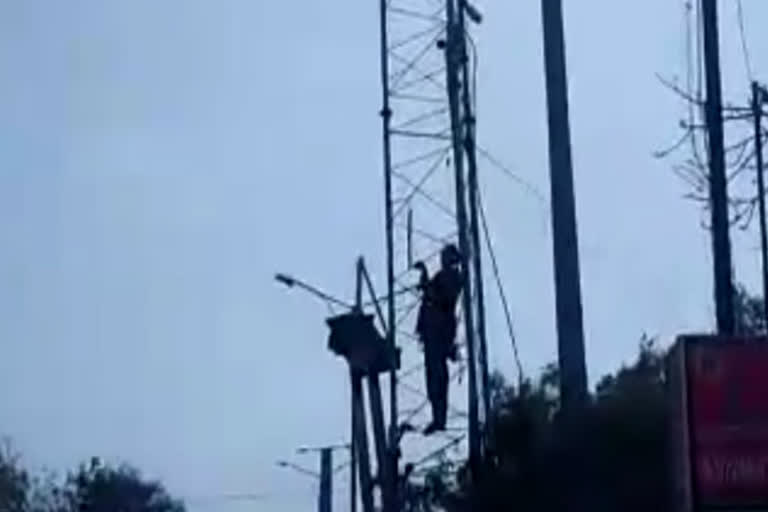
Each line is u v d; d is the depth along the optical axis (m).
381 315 34.16
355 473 35.28
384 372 34.09
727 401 23.52
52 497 80.88
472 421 32.72
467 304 32.84
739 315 43.28
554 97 29.33
